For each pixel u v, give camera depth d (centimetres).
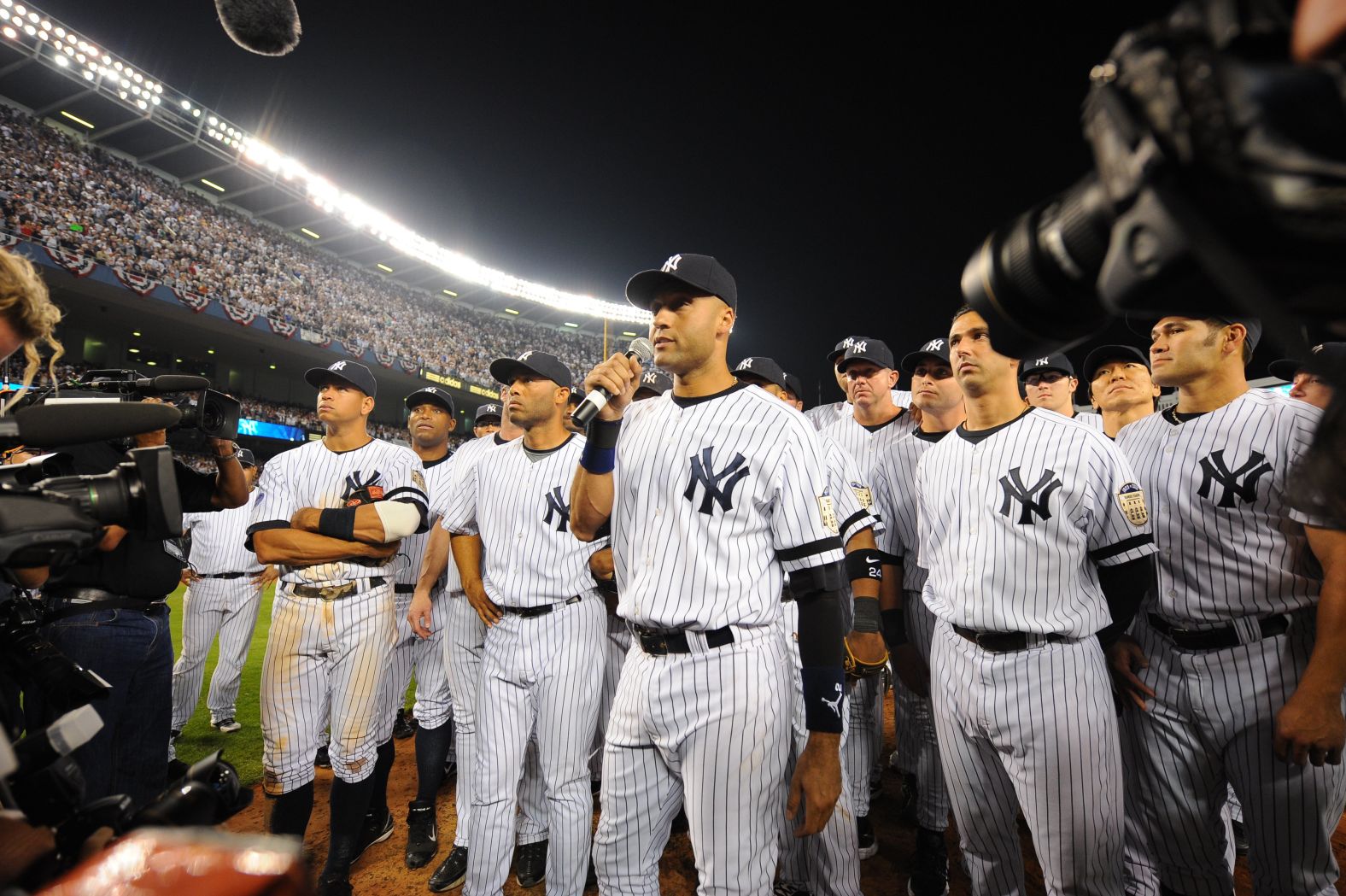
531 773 297
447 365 2852
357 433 333
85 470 218
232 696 471
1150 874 240
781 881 272
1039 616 204
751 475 183
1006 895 224
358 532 267
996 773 220
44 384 168
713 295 194
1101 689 203
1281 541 206
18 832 59
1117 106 38
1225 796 229
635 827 193
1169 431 237
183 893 41
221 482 193
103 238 1800
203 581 441
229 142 2161
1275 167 28
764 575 186
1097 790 197
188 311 1897
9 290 131
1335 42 27
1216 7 33
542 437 298
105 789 218
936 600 233
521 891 286
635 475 196
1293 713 185
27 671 132
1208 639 217
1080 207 46
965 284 62
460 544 305
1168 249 34
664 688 184
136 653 225
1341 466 37
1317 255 30
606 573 273
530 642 271
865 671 254
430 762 331
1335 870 201
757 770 176
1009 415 229
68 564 80
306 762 286
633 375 194
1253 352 235
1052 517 206
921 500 250
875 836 330
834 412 489
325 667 293
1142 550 205
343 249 2781
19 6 1680
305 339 2250
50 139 1897
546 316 3594
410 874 298
